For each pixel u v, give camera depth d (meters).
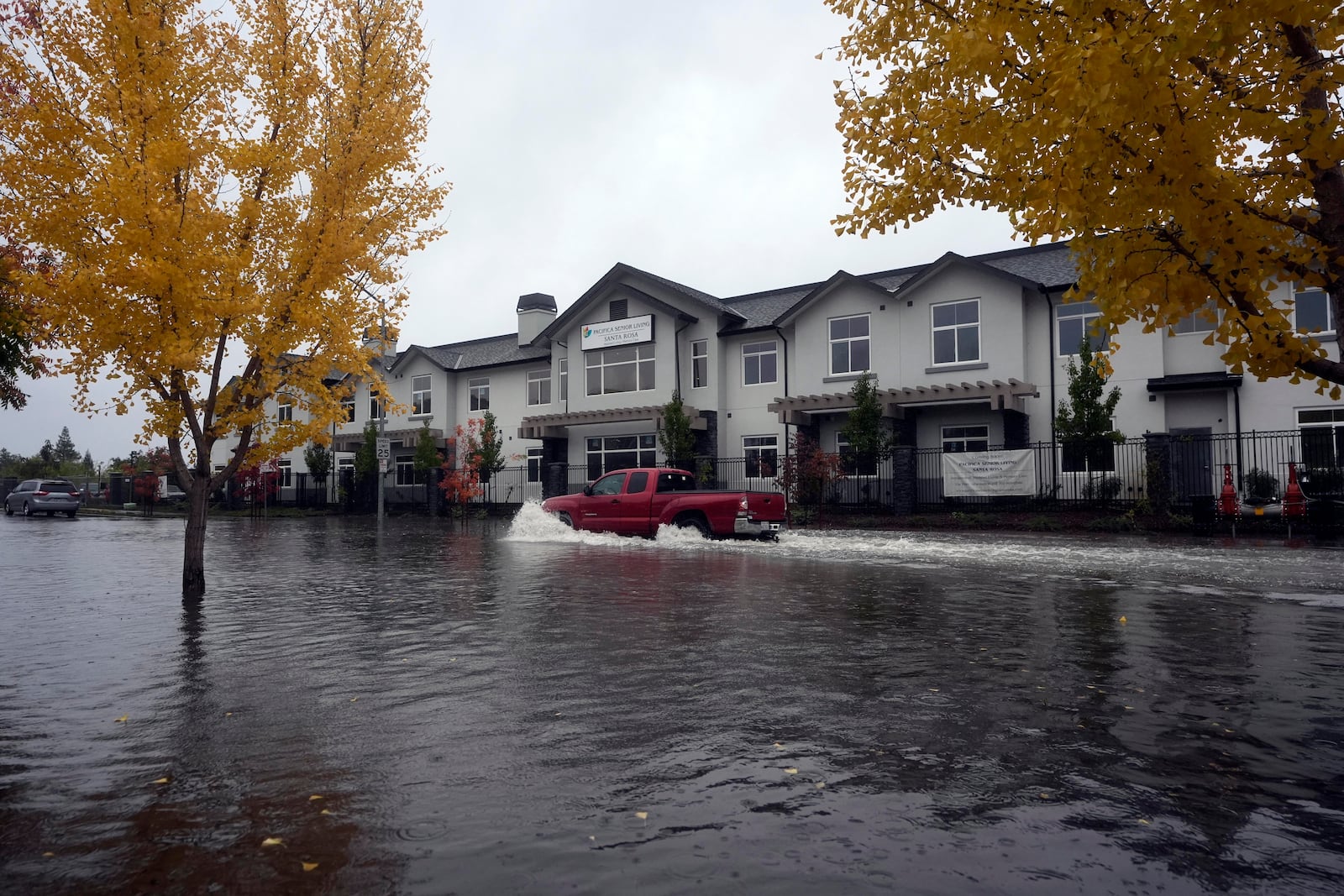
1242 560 13.34
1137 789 3.55
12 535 23.78
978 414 25.42
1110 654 6.22
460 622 7.79
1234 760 3.89
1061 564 12.81
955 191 5.35
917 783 3.63
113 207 8.08
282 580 11.39
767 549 15.84
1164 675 5.55
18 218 8.38
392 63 9.99
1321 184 4.27
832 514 25.69
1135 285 4.66
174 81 9.09
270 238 9.76
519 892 2.66
